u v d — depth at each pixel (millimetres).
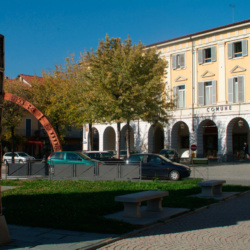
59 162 21812
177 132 41469
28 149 52688
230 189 15750
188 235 7855
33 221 8719
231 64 36688
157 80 28875
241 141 40656
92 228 7930
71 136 58594
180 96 40750
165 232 8125
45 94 38250
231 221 9352
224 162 36281
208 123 43219
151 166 20531
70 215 9383
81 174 20266
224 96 37125
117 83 28562
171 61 41406
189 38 39469
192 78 39625
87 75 30328
